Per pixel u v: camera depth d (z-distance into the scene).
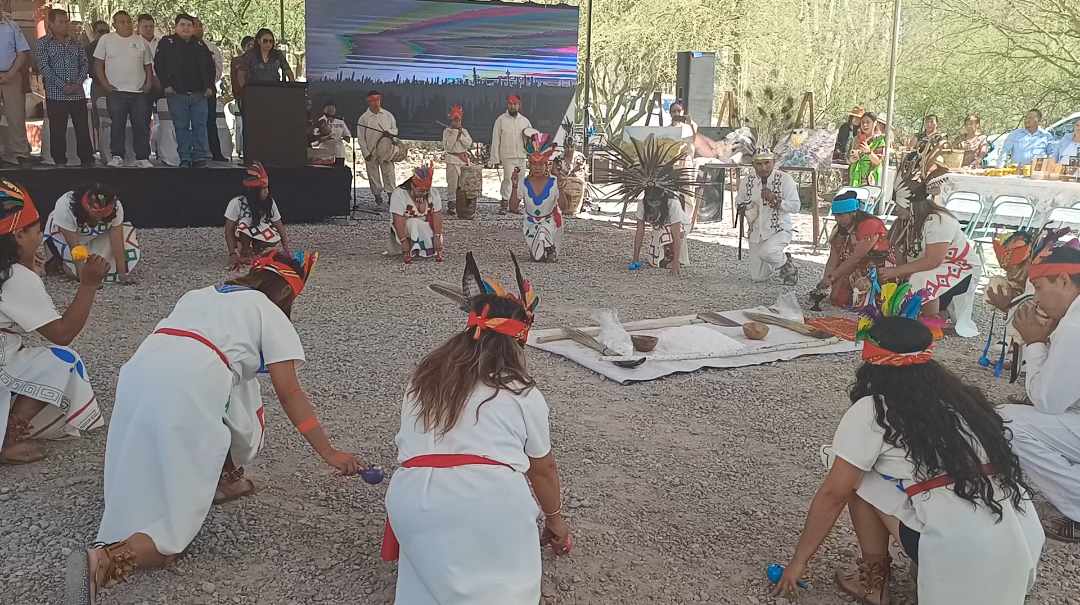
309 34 15.18
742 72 21.73
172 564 3.50
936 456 2.95
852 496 3.28
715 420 5.31
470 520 2.81
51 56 11.44
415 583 2.93
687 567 3.63
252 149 12.51
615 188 16.31
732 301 8.49
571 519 4.02
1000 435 3.05
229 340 3.51
